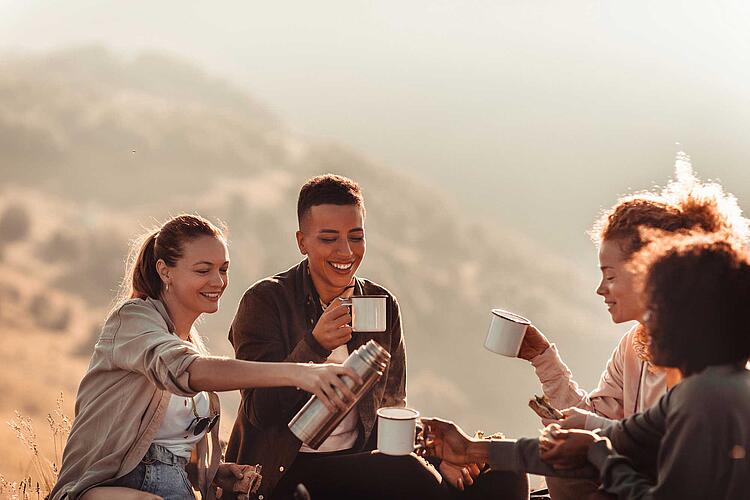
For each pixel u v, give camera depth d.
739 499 1.97
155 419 2.86
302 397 2.99
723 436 1.99
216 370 2.61
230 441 3.29
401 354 3.42
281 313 3.21
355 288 3.36
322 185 3.23
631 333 3.06
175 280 3.02
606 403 3.12
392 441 2.67
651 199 2.88
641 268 2.28
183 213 3.11
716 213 2.77
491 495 2.86
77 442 2.91
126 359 2.82
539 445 2.50
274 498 3.03
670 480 2.04
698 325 2.09
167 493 2.87
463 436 2.74
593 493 2.58
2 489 3.83
